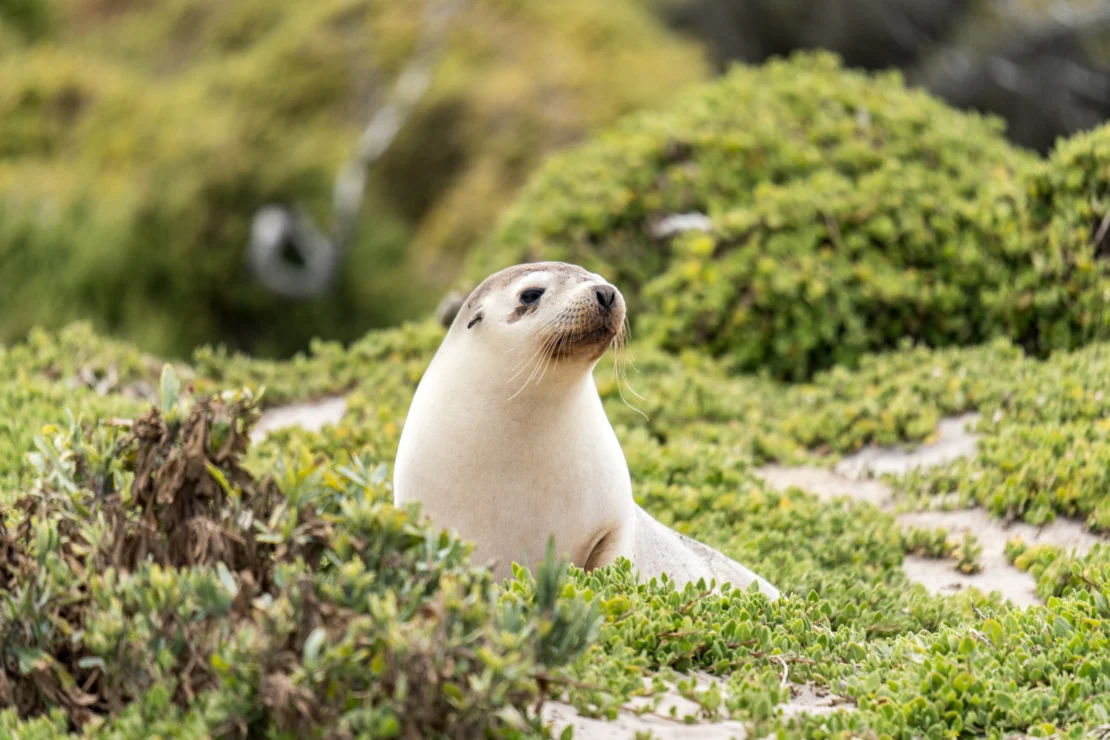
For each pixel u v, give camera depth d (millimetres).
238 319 44312
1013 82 48469
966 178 23750
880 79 27562
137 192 44781
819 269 21984
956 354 20000
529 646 6750
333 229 47875
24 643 7312
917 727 8094
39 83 50531
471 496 10078
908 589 13523
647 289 23516
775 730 7625
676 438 18500
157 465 7781
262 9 57844
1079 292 20328
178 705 6988
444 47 55562
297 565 7035
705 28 58500
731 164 25062
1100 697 8320
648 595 9242
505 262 24828
